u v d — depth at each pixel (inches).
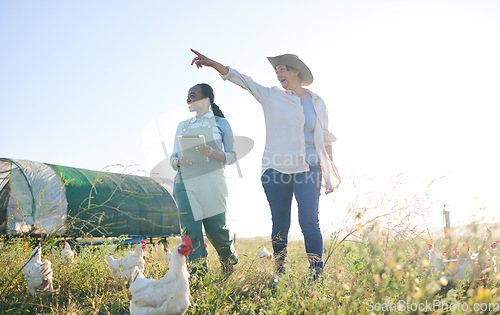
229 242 193.2
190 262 176.7
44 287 179.3
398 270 106.8
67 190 515.2
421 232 132.1
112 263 209.9
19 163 511.2
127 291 175.2
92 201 518.0
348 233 129.7
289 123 190.5
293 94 199.6
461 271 147.2
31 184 496.1
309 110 198.4
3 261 203.0
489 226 104.4
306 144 194.7
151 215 590.9
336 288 128.1
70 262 218.1
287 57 202.5
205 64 190.9
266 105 196.1
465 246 108.6
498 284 132.9
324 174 195.3
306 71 205.6
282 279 136.6
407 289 112.3
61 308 158.6
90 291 186.4
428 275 122.1
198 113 177.9
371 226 117.0
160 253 296.7
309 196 187.0
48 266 182.7
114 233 525.3
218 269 200.5
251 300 155.9
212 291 156.1
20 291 179.3
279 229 192.5
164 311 134.8
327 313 120.1
